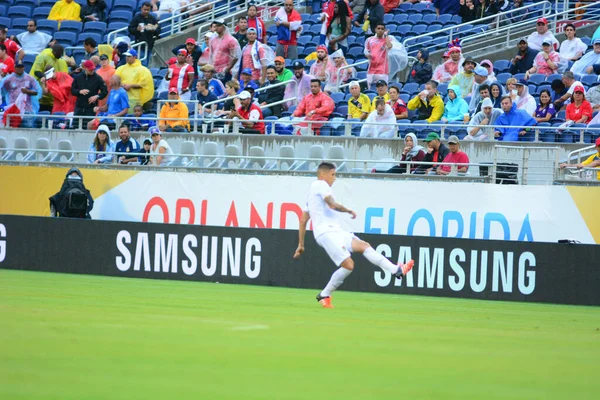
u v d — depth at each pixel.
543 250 54.41
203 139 75.31
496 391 19.89
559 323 38.94
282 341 27.59
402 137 72.94
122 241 62.00
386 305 46.00
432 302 50.06
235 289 53.78
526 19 92.00
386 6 97.19
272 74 81.50
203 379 20.41
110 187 71.38
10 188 74.25
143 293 47.28
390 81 82.94
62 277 58.31
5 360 22.08
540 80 79.12
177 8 102.81
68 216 68.38
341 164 69.25
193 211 69.12
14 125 83.62
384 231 65.00
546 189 62.38
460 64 80.69
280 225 67.00
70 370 20.95
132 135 78.38
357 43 89.56
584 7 86.50
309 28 96.38
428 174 66.06
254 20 87.94
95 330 28.72
